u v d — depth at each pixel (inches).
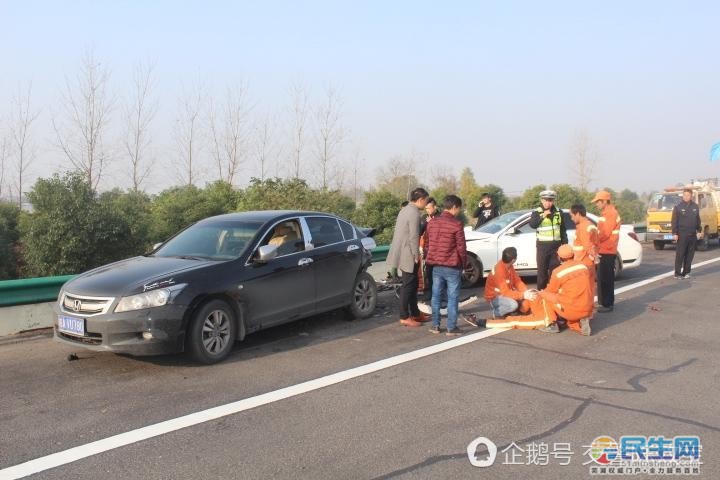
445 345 267.3
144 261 261.3
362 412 185.2
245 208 644.7
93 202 494.9
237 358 248.8
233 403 194.1
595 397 197.2
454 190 1277.1
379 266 472.1
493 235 426.0
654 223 757.3
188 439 166.1
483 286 431.2
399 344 270.5
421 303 346.6
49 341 279.7
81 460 153.7
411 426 173.8
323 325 311.3
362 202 777.6
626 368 229.3
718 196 807.7
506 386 209.0
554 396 198.4
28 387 212.4
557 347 261.9
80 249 472.7
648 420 177.2
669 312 334.6
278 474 145.0
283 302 271.9
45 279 300.7
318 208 644.1
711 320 313.7
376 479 142.3
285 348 265.0
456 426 173.5
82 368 235.0
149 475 145.3
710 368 228.8
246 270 255.3
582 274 277.0
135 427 174.7
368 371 228.5
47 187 481.1
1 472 147.3
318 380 217.8
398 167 1245.7
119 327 218.4
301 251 286.0
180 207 681.0
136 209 565.3
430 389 206.4
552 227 334.6
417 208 307.9
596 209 1066.1
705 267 543.2
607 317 322.7
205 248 271.4
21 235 561.6
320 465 149.6
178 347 226.5
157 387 211.0
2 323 287.1
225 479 142.8
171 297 225.9
